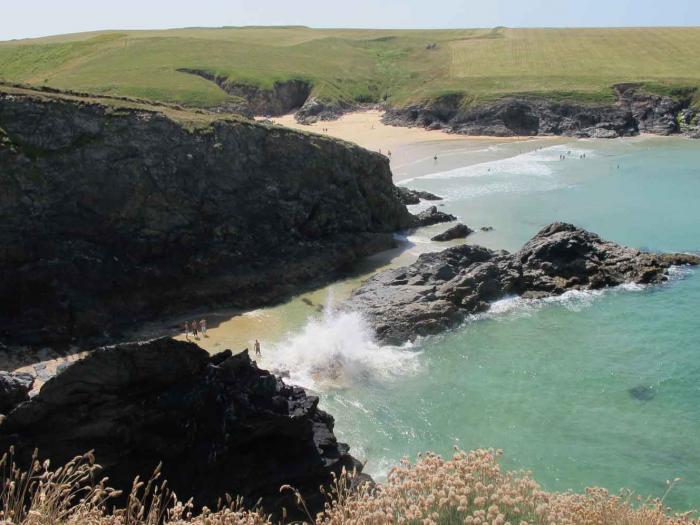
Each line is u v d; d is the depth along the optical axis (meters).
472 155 99.75
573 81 127.25
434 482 10.48
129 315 42.03
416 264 47.12
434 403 31.78
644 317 41.06
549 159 95.88
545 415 30.59
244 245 48.50
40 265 40.03
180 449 19.94
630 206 69.88
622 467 26.61
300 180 53.44
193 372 20.70
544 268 46.28
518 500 10.00
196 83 127.31
